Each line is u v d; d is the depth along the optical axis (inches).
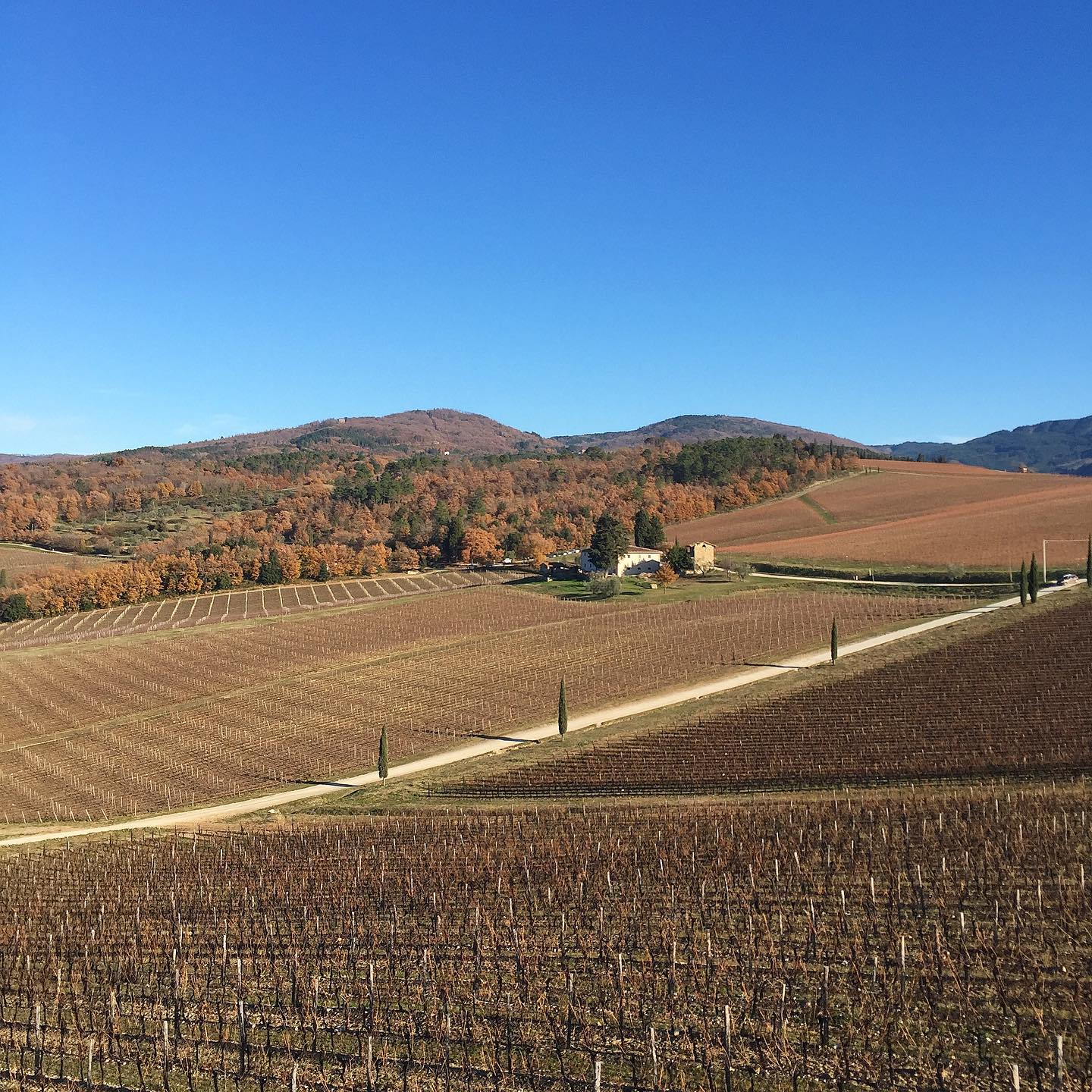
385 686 4220.0
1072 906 1670.8
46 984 1784.0
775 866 1955.0
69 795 3282.5
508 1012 1462.8
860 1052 1286.9
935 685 3267.7
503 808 2635.3
